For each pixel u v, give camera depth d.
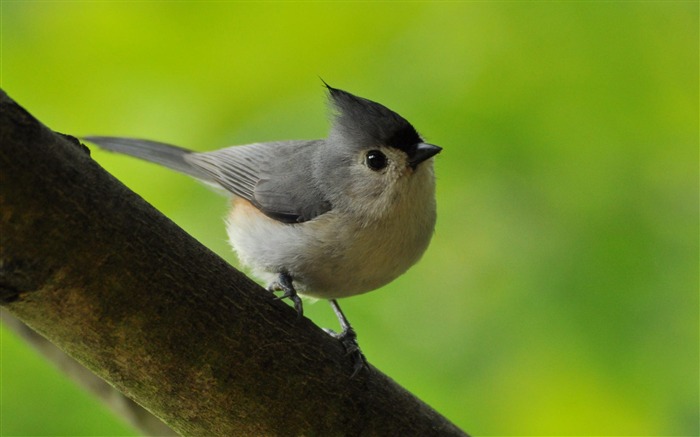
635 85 8.75
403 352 8.87
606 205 8.66
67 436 8.81
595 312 8.41
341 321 8.24
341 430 5.79
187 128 9.37
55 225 4.61
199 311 5.16
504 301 8.77
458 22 9.09
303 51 9.17
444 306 8.98
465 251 9.00
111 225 4.81
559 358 8.39
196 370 5.23
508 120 8.87
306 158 8.20
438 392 8.52
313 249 7.53
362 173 7.61
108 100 9.31
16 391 8.88
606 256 8.52
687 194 8.60
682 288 8.32
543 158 8.84
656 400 8.20
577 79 8.81
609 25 8.80
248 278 5.57
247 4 9.10
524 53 8.91
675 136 8.70
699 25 8.69
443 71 9.06
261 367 5.41
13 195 4.45
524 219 8.87
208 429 5.52
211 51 9.18
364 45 9.20
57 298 4.79
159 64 9.22
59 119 9.36
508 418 8.36
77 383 7.30
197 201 9.70
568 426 8.30
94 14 9.09
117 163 9.62
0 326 8.80
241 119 9.37
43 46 9.16
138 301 4.95
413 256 7.77
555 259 8.67
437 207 9.09
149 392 5.33
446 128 8.97
